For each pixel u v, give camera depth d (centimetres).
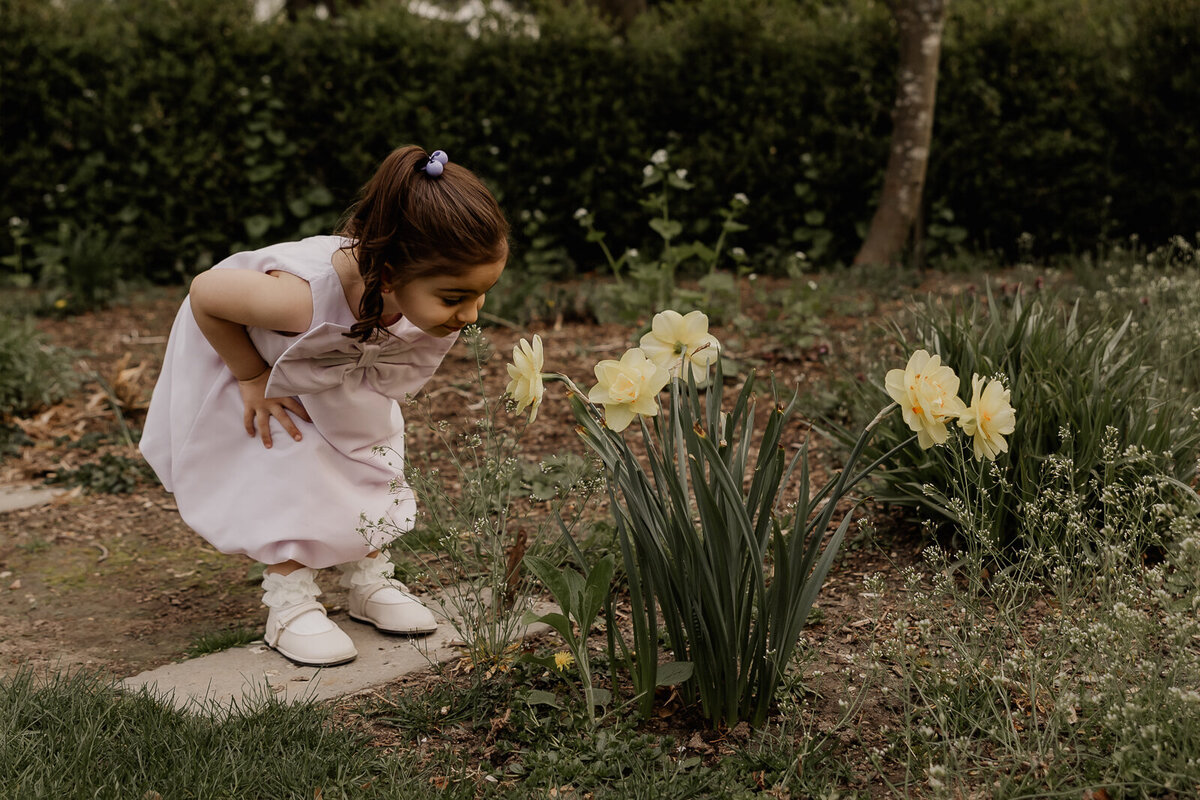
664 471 205
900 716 219
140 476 438
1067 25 800
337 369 242
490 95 845
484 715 227
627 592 291
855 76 820
